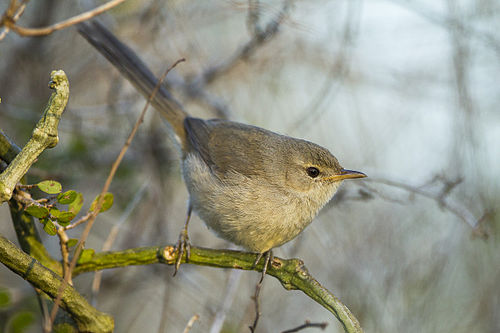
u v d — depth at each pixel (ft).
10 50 39.88
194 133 30.78
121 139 38.65
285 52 40.96
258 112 41.29
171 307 35.12
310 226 37.88
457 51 38.14
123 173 37.55
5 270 37.65
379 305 35.47
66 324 19.69
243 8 32.89
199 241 39.24
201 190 28.71
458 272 37.32
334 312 20.01
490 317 36.06
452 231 37.86
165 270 34.91
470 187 36.58
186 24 39.93
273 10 33.47
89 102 42.91
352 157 40.75
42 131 17.35
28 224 20.99
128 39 38.99
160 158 37.78
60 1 40.91
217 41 43.24
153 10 37.76
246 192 27.32
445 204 31.35
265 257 22.98
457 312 36.47
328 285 36.52
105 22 38.47
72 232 37.06
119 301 36.63
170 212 37.93
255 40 34.78
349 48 38.52
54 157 36.65
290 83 42.22
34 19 39.81
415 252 37.83
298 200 28.07
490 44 38.86
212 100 38.93
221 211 27.63
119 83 40.11
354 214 38.91
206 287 37.65
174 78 38.96
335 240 37.55
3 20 14.76
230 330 32.89
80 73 41.42
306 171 28.43
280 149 28.73
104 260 21.56
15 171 16.99
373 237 37.68
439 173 34.45
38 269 17.92
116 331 35.96
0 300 25.27
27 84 40.37
